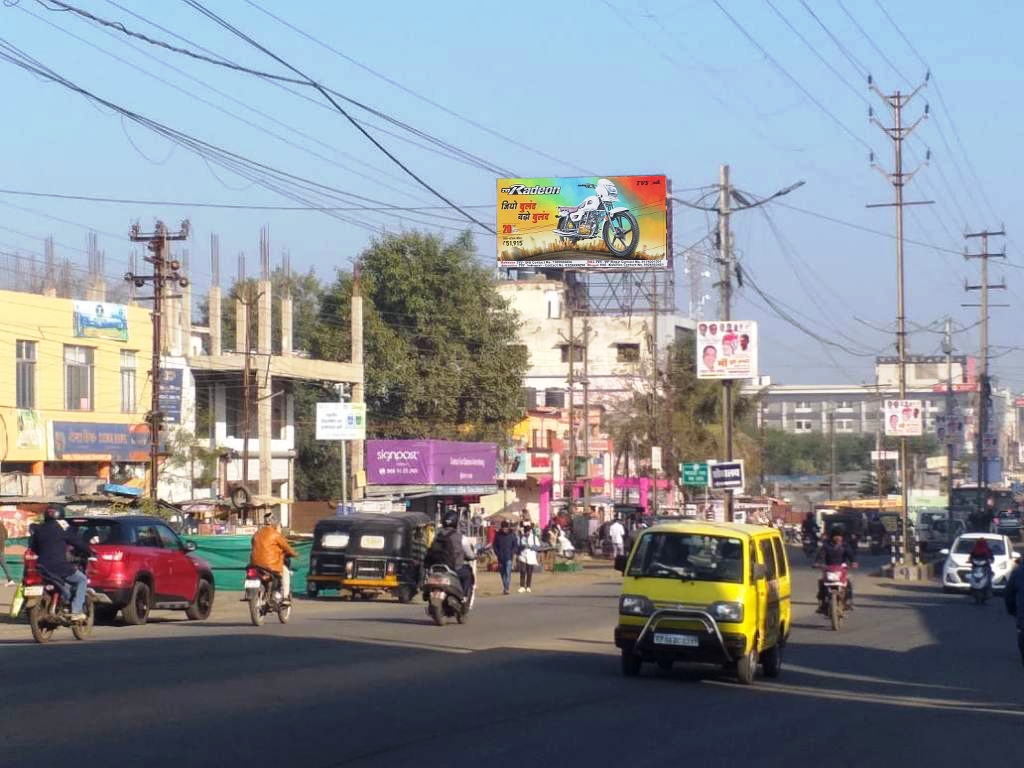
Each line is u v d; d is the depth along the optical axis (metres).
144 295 53.50
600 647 20.30
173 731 10.77
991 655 21.62
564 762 10.17
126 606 21.77
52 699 12.33
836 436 150.62
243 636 20.03
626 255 60.91
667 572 16.22
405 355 61.44
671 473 68.81
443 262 62.16
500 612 28.50
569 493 62.28
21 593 19.02
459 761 10.02
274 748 10.22
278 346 75.50
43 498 35.59
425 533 32.47
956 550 39.00
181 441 47.38
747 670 15.98
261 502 44.31
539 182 61.41
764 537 17.28
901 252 49.34
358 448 56.78
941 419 64.62
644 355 85.19
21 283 48.16
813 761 10.74
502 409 62.84
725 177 38.22
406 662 16.86
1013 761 11.05
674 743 11.37
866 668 19.19
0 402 39.81
